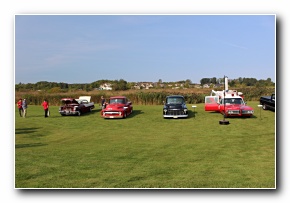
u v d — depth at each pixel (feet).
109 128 56.80
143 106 100.58
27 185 24.35
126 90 140.97
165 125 59.11
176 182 24.43
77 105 77.82
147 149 37.29
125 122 64.44
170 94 112.57
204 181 24.66
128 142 42.34
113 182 24.70
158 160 31.68
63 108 76.95
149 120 66.80
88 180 25.34
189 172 27.20
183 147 38.22
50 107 106.52
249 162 30.42
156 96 109.60
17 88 138.62
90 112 86.07
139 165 29.78
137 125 59.93
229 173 26.76
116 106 71.56
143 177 25.90
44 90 141.38
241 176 25.88
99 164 30.27
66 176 26.50
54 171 27.99
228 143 40.32
